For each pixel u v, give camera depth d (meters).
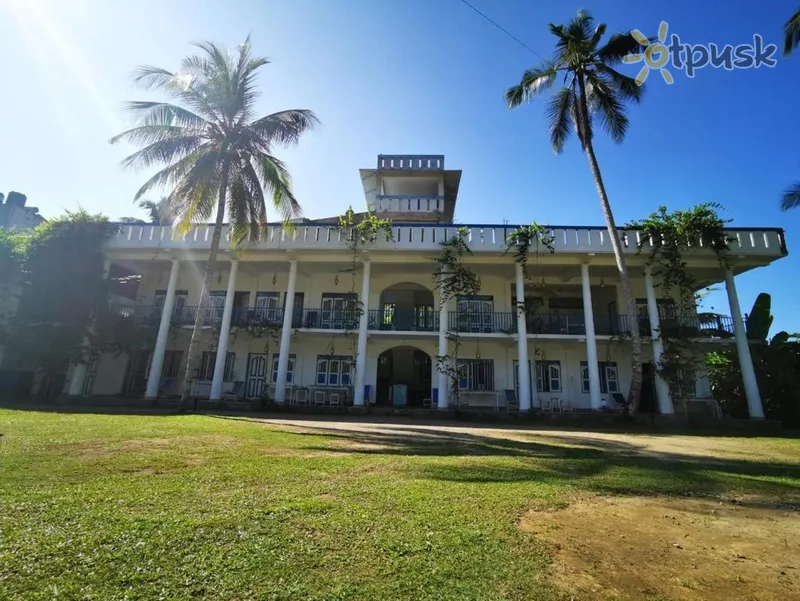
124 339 21.17
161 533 3.34
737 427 16.80
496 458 7.84
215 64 17.02
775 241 19.06
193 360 16.08
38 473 5.20
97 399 19.59
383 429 12.84
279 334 21.45
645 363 22.02
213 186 17.02
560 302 24.12
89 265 20.75
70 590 2.45
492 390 21.27
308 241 20.30
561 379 21.66
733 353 21.42
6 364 21.12
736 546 3.75
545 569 3.10
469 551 3.31
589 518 4.40
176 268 21.31
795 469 7.66
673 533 4.05
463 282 20.09
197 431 9.82
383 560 3.08
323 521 3.82
